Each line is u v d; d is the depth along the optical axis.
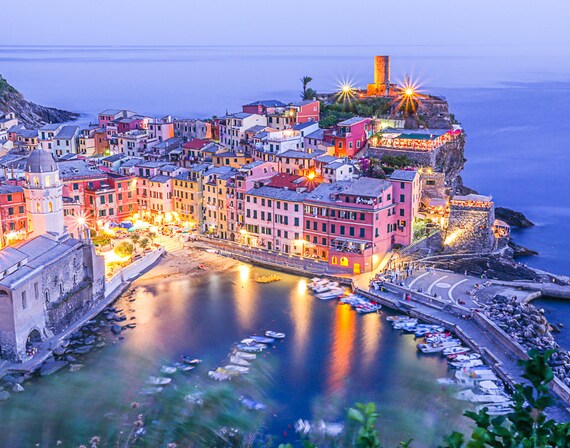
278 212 180.88
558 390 102.75
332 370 112.50
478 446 20.55
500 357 117.94
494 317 133.62
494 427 20.81
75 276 140.38
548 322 137.38
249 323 135.88
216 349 121.38
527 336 123.69
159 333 130.25
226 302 148.25
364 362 116.62
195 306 145.88
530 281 159.88
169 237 194.75
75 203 187.50
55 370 113.25
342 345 124.94
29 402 60.97
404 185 171.50
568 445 20.34
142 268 170.12
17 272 121.81
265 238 185.75
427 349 121.62
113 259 169.62
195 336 128.50
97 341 126.19
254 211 186.62
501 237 188.00
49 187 151.50
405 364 115.56
